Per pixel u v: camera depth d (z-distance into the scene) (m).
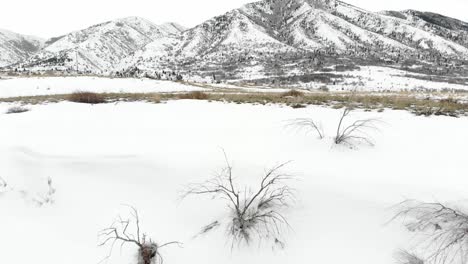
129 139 7.69
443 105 12.29
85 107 13.30
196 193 5.52
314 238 4.59
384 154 6.34
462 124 8.77
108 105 14.02
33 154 6.85
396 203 4.72
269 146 6.96
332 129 8.14
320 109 12.11
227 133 8.15
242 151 6.65
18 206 5.70
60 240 5.11
